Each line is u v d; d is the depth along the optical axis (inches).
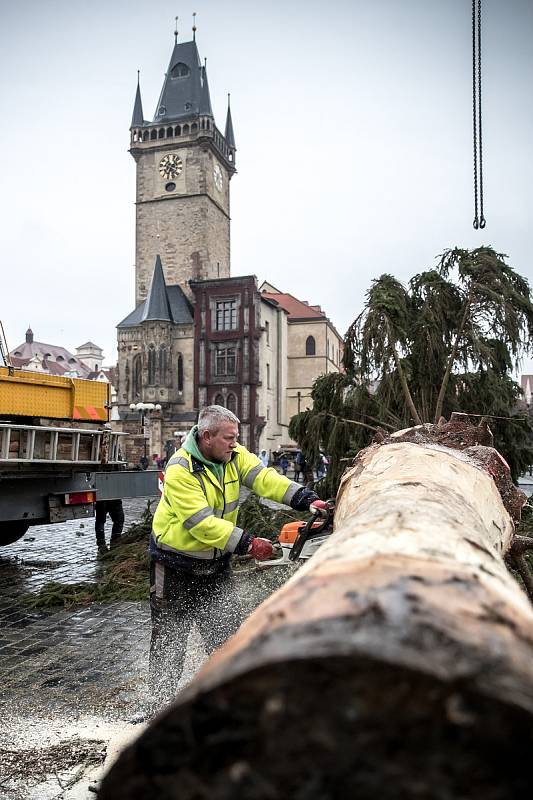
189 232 2210.9
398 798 22.9
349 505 86.6
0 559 349.4
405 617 26.8
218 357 1953.7
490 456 116.7
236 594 146.8
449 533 48.4
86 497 330.3
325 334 2242.9
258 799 23.9
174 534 134.4
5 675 173.5
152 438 1813.5
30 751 126.6
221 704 23.8
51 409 307.6
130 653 192.5
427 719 22.3
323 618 28.1
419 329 342.6
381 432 133.0
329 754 23.1
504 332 339.6
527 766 22.0
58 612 242.4
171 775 24.6
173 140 2228.1
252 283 1926.7
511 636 29.1
